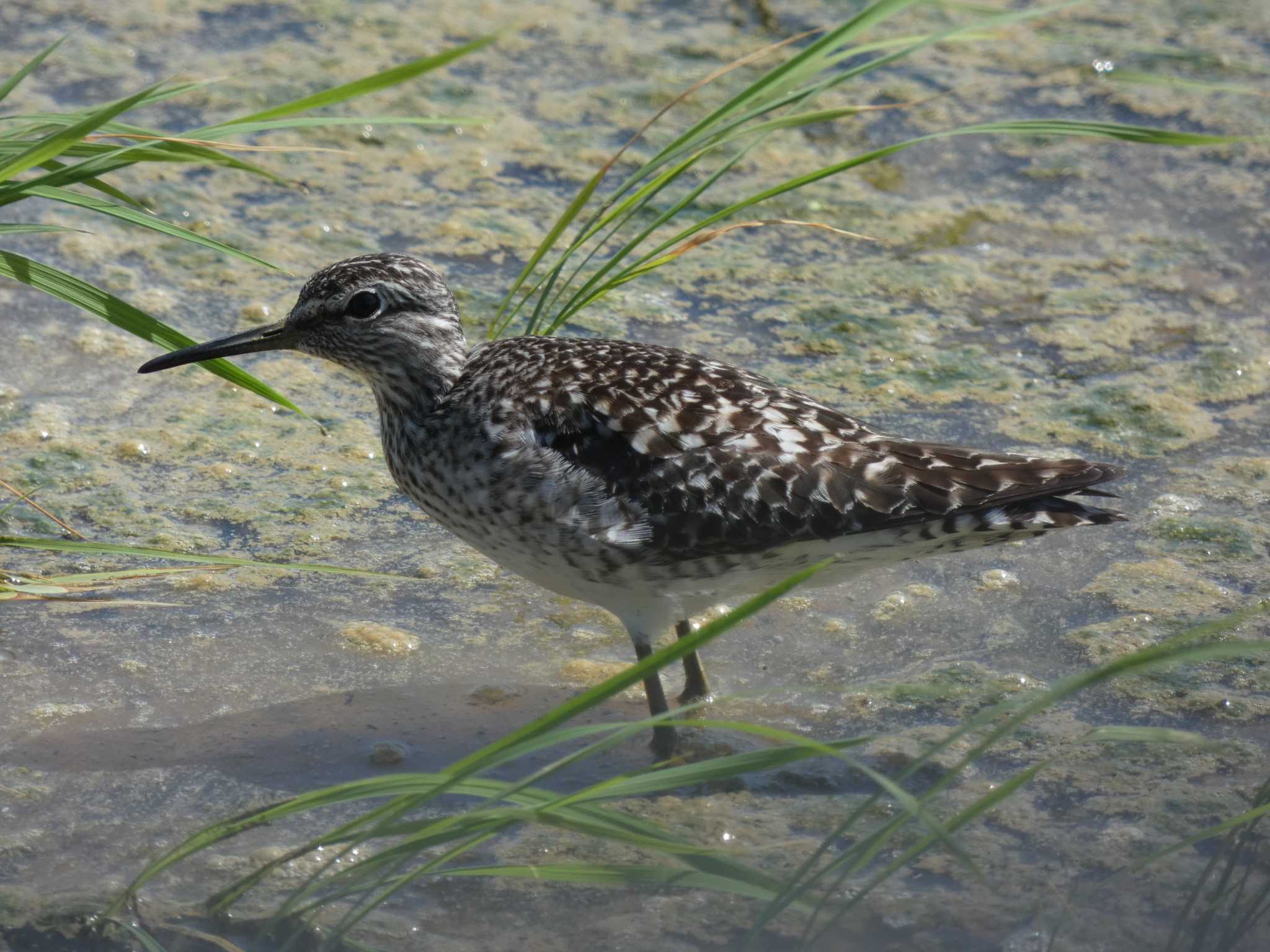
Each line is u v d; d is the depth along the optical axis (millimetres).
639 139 16906
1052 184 16531
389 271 10320
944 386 13547
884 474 9461
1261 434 12977
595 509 9539
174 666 10172
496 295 14445
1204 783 9141
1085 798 9031
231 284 14531
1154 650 7062
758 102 11906
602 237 15453
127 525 11555
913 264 15336
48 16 18234
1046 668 10352
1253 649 6934
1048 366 13875
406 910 8156
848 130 17203
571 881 7449
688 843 7625
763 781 9344
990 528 9414
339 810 8945
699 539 9547
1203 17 19344
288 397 13375
